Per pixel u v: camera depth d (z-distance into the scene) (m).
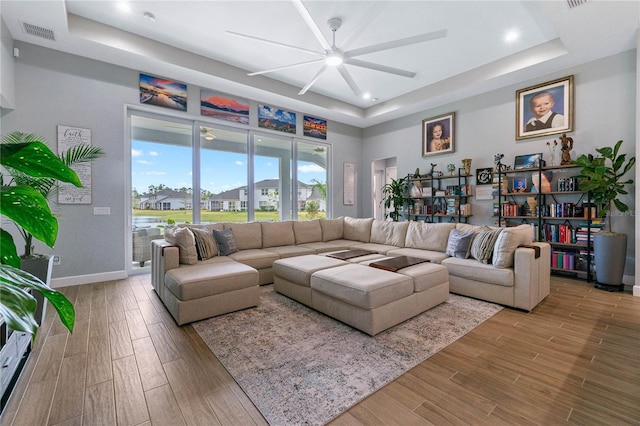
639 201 3.24
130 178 4.23
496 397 1.59
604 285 3.50
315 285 2.76
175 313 2.57
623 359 1.96
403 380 1.75
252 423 1.41
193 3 3.10
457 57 4.24
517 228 3.15
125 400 1.57
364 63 3.15
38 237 0.91
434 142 5.74
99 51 3.61
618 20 3.04
